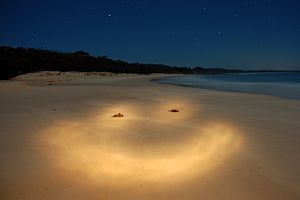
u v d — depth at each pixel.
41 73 43.81
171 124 7.11
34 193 3.47
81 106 10.13
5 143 5.27
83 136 5.78
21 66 44.09
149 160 4.57
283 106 10.97
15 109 9.14
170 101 12.26
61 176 3.93
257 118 8.24
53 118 7.62
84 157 4.62
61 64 56.72
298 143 5.59
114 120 7.42
